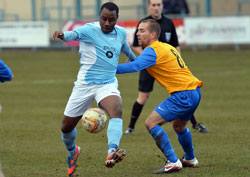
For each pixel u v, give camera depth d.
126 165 22.09
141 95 28.81
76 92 20.00
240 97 41.56
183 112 20.22
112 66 20.08
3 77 16.03
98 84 19.78
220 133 28.61
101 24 19.83
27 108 37.81
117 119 18.80
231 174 20.08
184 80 20.34
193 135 28.34
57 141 27.16
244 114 34.31
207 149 24.75
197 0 103.50
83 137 28.30
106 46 19.95
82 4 108.81
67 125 20.11
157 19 29.44
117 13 19.84
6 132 29.47
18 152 24.67
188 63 67.56
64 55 81.44
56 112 36.12
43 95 44.16
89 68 19.84
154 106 38.44
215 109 36.53
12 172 21.00
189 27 79.75
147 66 20.14
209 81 51.28
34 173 20.88
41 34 83.19
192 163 21.36
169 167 20.31
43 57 79.00
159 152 24.47
